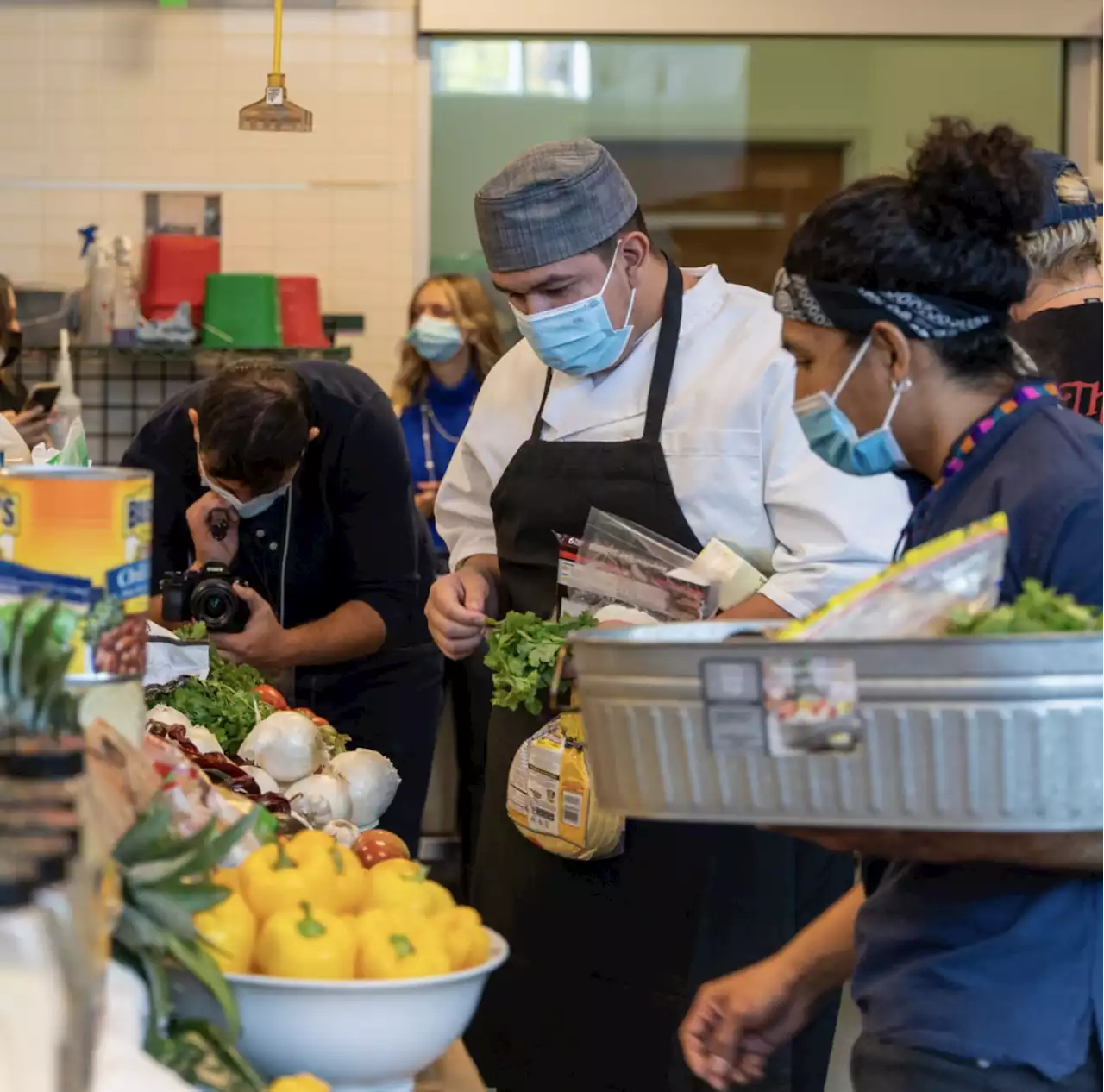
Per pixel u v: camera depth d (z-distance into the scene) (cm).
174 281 493
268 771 204
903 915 143
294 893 123
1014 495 136
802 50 511
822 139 513
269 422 274
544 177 227
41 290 498
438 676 342
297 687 325
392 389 486
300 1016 113
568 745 212
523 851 228
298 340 502
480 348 468
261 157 519
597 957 221
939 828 111
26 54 513
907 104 512
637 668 115
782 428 229
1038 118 513
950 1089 137
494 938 131
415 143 520
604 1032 221
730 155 515
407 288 526
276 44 344
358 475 306
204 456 280
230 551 304
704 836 215
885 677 109
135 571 118
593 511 230
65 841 88
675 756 115
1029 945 136
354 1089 117
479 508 270
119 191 518
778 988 163
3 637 109
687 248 519
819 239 144
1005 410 141
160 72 516
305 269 524
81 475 116
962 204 140
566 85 516
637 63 513
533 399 258
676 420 236
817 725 110
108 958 101
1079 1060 134
